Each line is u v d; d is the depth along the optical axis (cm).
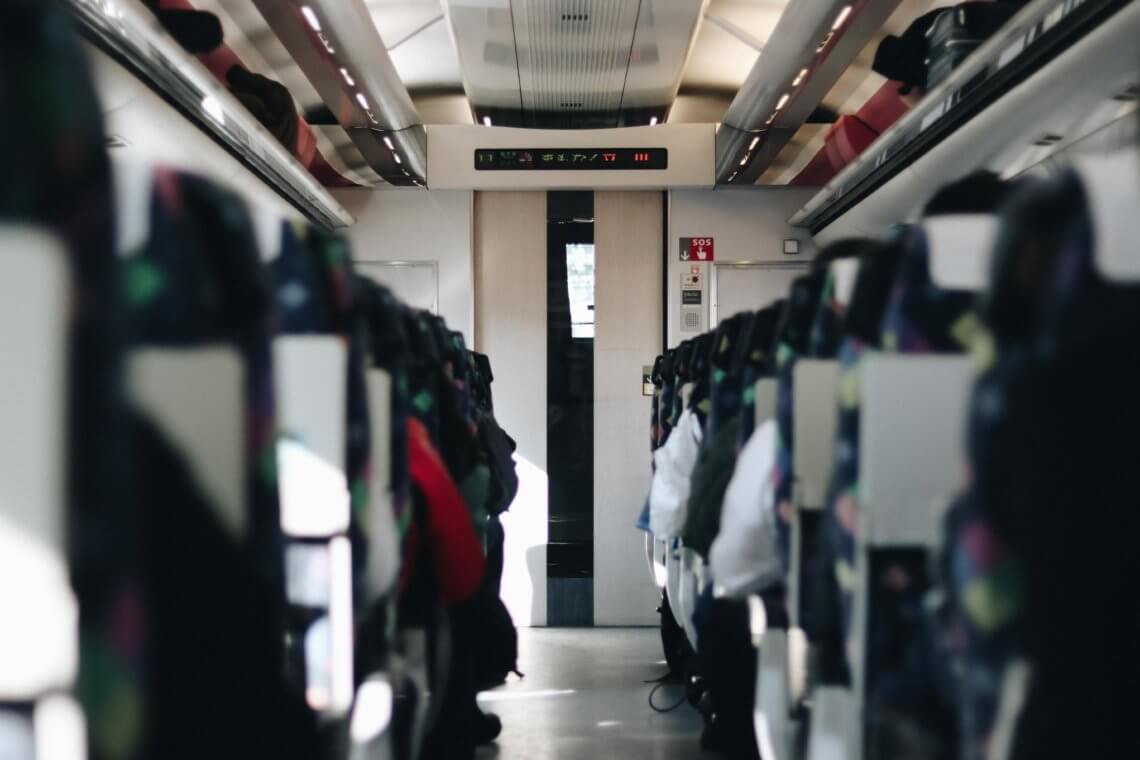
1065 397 122
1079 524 125
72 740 122
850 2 474
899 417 184
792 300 240
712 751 471
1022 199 118
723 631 338
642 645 726
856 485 188
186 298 135
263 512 150
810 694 226
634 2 549
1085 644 128
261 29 613
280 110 597
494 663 371
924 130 519
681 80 768
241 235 142
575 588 794
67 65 108
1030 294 118
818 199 716
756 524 279
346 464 188
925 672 184
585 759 461
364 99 627
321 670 188
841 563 193
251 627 148
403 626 279
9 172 108
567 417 802
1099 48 367
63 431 118
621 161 789
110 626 124
